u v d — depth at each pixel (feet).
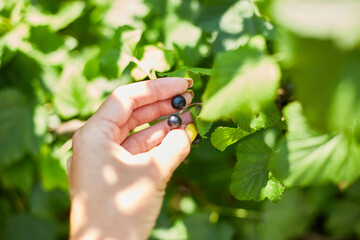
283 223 1.81
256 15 1.18
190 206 1.78
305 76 0.59
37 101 1.50
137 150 1.18
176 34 1.32
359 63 0.56
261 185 1.05
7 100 1.48
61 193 1.86
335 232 2.03
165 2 1.36
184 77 1.15
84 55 1.51
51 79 1.48
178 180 1.75
